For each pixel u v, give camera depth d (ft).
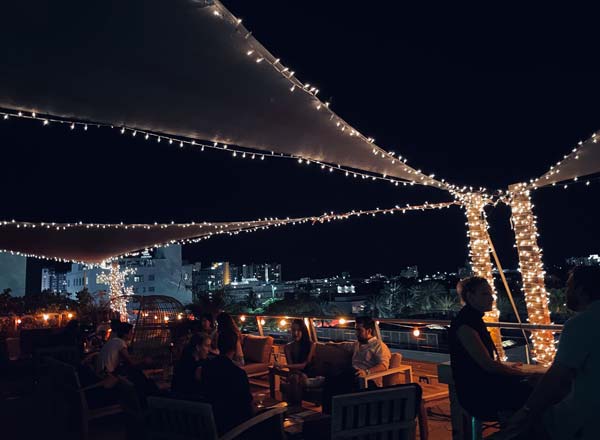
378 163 20.07
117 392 17.11
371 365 18.43
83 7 9.16
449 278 189.47
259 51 11.03
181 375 16.72
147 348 28.12
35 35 9.90
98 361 19.58
